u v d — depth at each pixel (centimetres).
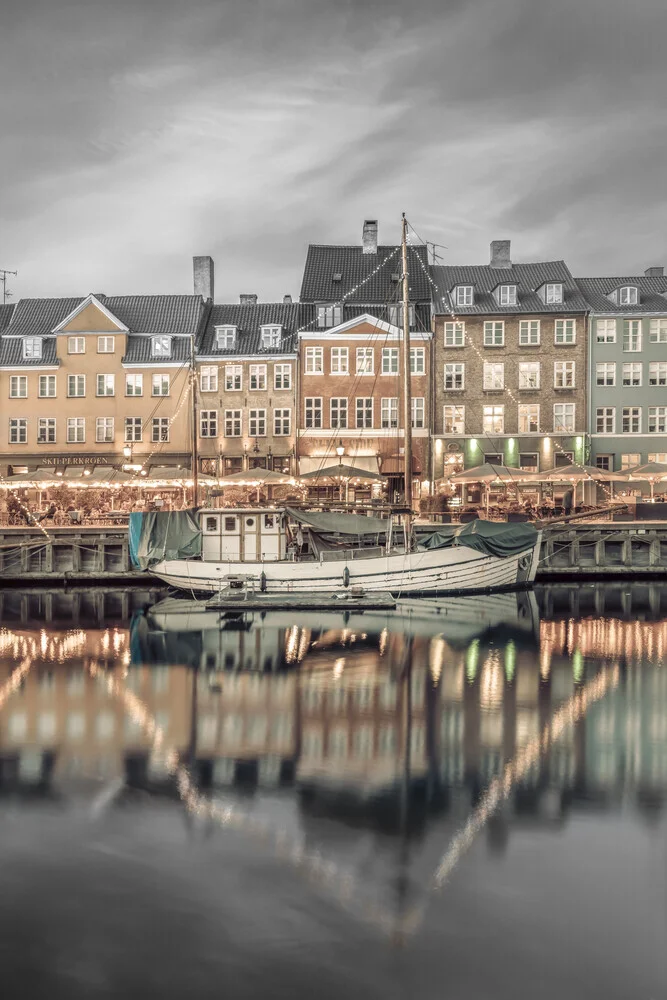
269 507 3209
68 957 886
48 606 3197
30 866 1066
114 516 3947
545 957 883
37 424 4900
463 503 4172
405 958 879
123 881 1028
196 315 5034
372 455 4794
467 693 1925
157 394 4884
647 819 1209
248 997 827
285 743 1559
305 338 4838
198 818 1209
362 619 2825
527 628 2695
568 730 1647
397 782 1355
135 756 1484
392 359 4838
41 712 1775
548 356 4841
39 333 4981
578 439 4778
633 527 3703
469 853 1098
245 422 4850
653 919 945
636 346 4856
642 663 2227
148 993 834
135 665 2220
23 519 3972
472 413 4834
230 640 2519
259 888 1010
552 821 1207
